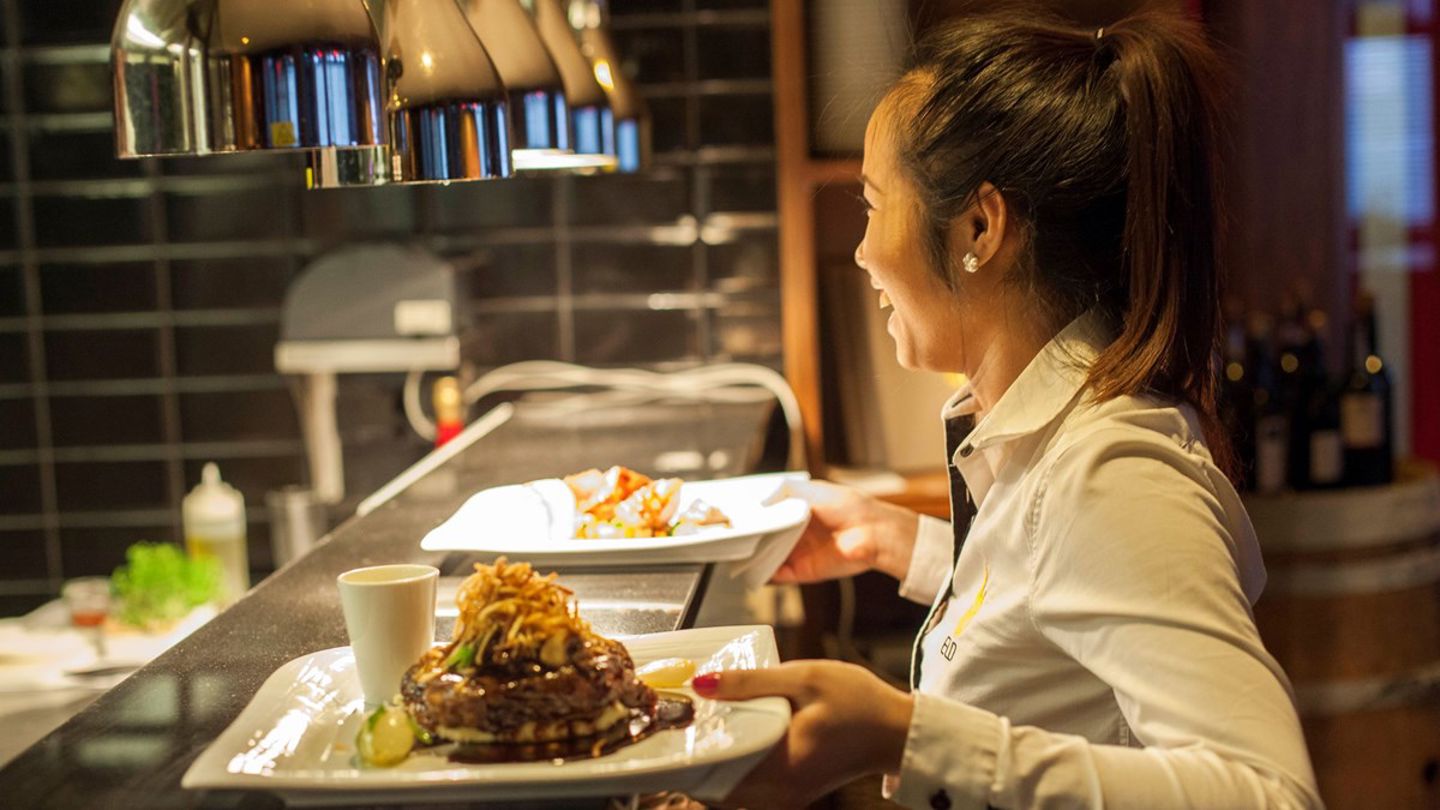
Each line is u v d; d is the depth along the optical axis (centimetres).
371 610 96
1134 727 91
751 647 104
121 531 296
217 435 293
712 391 281
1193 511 94
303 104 95
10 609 297
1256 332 257
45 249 289
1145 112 106
